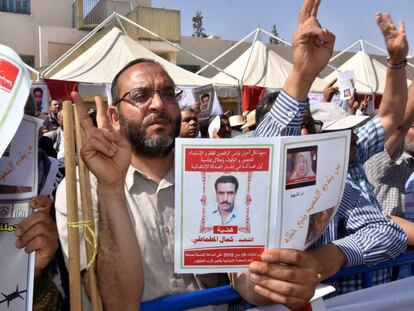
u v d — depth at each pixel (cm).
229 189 144
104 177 145
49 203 146
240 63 1190
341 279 215
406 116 283
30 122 141
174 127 190
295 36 176
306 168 150
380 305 198
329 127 257
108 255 148
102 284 149
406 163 299
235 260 149
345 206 204
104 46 909
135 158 191
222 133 529
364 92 1187
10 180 140
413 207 291
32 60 2002
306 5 171
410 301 206
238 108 1075
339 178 159
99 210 149
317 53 174
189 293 168
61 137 534
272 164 144
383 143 248
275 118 182
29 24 1972
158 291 175
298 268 152
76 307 143
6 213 140
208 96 696
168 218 183
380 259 190
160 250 179
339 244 185
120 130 192
